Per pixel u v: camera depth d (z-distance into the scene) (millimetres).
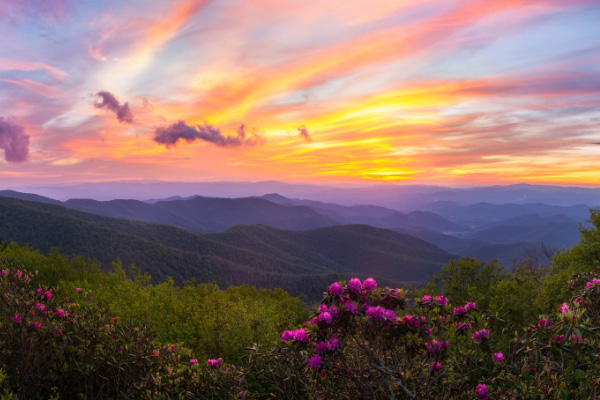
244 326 7191
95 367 3396
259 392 4027
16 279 3777
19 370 3145
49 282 8844
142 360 3400
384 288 3121
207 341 7062
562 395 2926
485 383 3059
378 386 2891
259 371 3461
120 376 3393
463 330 3328
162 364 3586
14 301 3445
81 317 3877
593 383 2908
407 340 2879
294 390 3119
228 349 6832
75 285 8016
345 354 3012
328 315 2828
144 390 3174
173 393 3363
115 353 3381
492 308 8906
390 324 2754
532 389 3059
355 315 2814
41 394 3326
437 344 2922
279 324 9117
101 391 3291
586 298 4129
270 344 6734
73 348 3521
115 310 6887
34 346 3236
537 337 3418
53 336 3488
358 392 2973
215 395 3516
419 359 3150
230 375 3771
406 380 2746
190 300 9195
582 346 3043
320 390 2988
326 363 2846
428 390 2799
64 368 3479
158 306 8031
